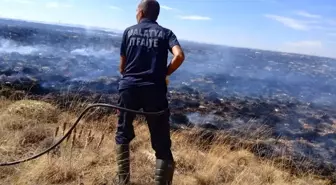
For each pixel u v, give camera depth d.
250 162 6.30
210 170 5.25
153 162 5.35
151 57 3.98
